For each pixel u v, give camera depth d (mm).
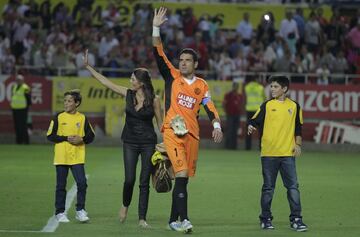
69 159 27062
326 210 31891
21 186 38188
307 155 65875
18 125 68312
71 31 76188
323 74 72938
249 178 44312
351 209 32281
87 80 70938
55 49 73438
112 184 39531
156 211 30594
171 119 24922
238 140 70938
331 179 45250
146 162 26484
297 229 26078
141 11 77500
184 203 24812
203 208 31891
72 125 26953
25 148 64562
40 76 71188
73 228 25844
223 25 81750
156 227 26406
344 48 77500
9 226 25984
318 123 71500
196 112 25156
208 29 77812
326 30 78062
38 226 26109
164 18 25516
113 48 73438
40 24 76250
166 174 25781
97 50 73938
